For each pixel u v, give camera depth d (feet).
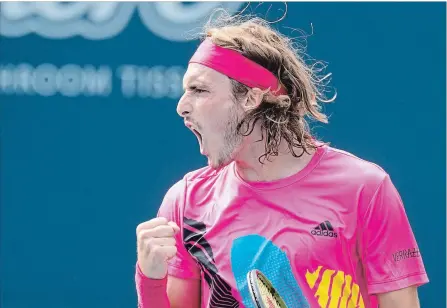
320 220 29.63
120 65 62.03
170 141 61.87
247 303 30.04
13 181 63.52
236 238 30.40
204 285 31.27
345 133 59.21
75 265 62.90
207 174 32.30
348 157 30.58
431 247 58.85
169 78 61.62
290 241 29.71
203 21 60.75
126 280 62.54
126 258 62.54
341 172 30.12
